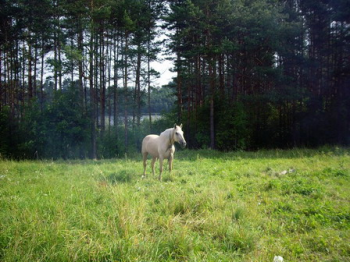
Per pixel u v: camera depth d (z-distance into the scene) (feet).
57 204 15.56
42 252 10.28
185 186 23.30
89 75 64.08
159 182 24.88
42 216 13.58
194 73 71.05
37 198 17.15
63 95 64.49
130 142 73.41
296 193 19.92
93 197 18.51
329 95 76.02
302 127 73.67
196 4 62.90
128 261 9.88
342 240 12.39
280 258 10.70
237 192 20.74
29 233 11.36
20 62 77.51
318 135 71.10
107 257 10.25
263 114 75.10
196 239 11.97
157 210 16.33
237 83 80.12
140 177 27.53
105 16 60.70
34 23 71.97
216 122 69.97
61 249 10.46
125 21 65.82
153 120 93.91
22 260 9.49
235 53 71.05
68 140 63.05
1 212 14.46
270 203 18.02
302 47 69.36
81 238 10.80
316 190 19.90
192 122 78.07
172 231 12.52
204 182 24.39
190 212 15.10
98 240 10.96
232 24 65.67
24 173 31.81
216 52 60.23
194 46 66.33
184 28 65.57
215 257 10.73
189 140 74.38
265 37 64.03
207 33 64.28
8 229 11.65
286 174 26.73
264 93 67.51
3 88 81.41
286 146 73.97
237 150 64.28
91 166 38.24
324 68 81.20
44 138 62.59
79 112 64.64
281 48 63.98
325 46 74.23
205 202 17.04
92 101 62.39
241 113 65.46
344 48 68.59
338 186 21.13
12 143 65.92
